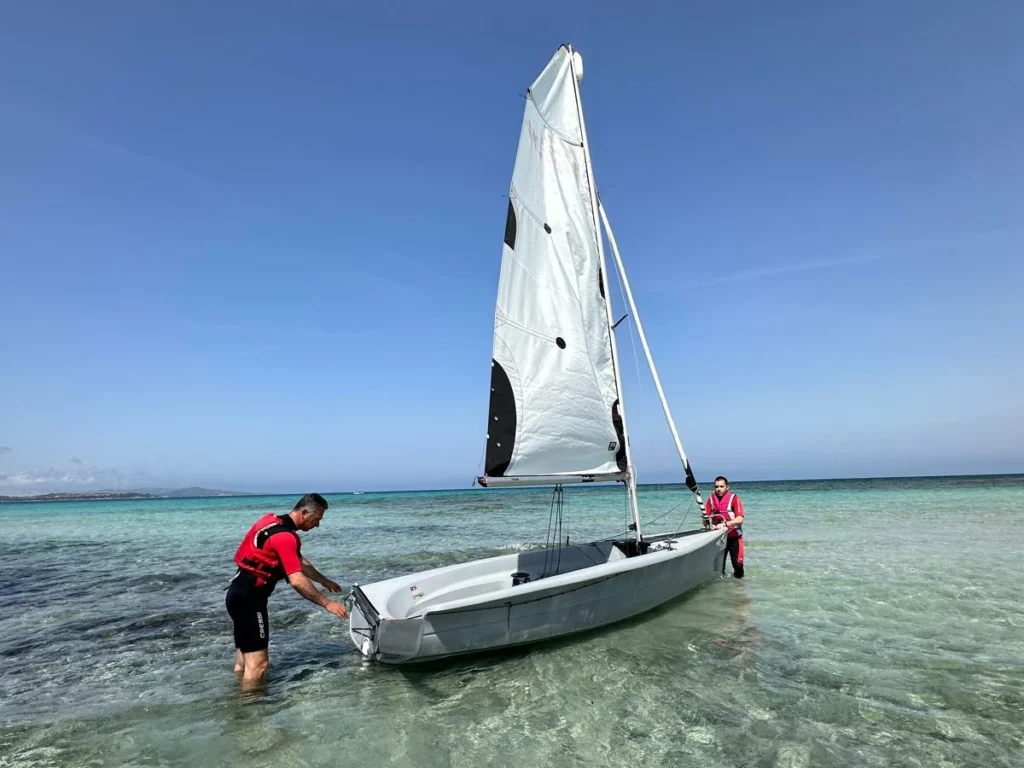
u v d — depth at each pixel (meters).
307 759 3.23
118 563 11.39
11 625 6.50
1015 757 3.14
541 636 4.97
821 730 3.49
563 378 6.26
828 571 8.30
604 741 3.40
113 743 3.48
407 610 5.05
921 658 4.74
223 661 5.14
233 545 14.43
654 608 6.12
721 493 8.07
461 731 3.56
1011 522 14.76
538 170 6.55
